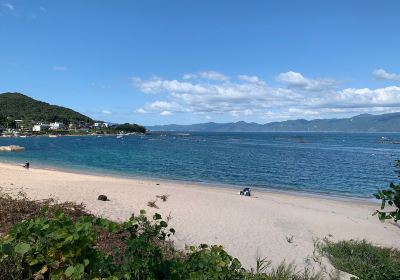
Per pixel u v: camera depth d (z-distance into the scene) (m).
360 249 14.71
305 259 13.64
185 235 14.71
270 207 22.66
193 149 92.56
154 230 4.18
